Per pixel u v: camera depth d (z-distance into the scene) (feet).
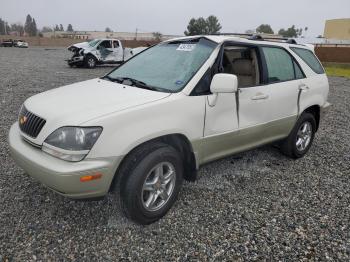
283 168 15.78
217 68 12.05
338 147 19.45
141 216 10.17
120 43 65.82
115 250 9.37
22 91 31.89
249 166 15.74
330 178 14.93
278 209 11.94
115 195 10.08
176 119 10.48
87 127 8.97
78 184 8.90
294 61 15.88
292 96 15.16
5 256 8.87
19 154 9.84
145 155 9.92
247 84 13.82
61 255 9.06
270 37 16.39
